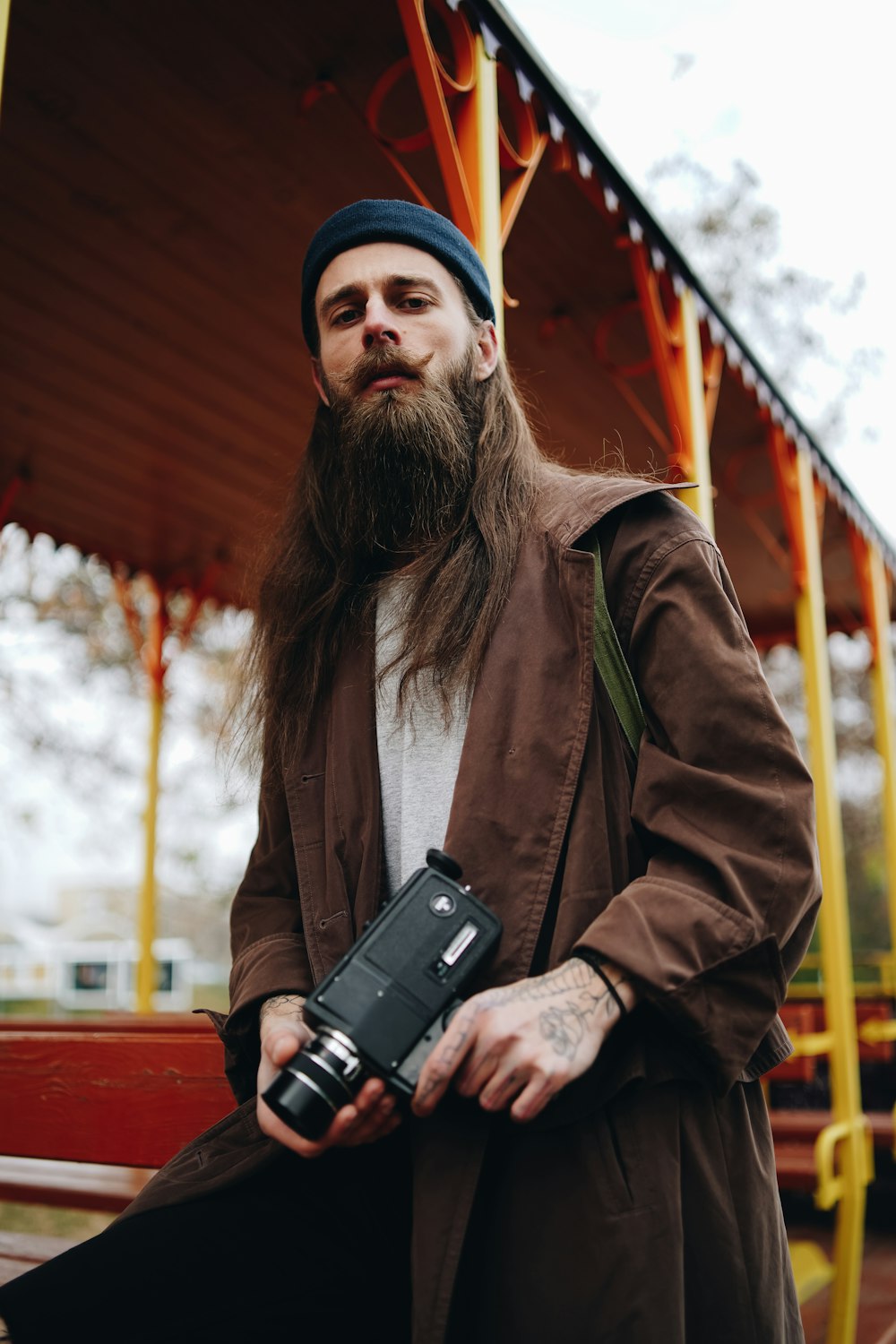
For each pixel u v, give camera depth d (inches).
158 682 224.1
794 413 167.6
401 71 95.1
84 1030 111.7
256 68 99.8
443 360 54.2
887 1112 197.2
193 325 140.9
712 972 38.7
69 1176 124.8
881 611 217.6
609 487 48.3
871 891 583.5
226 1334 41.6
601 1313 37.3
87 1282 41.6
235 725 62.7
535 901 41.8
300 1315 42.9
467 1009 38.0
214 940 954.7
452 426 52.8
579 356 149.0
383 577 53.9
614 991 38.5
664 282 129.2
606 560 46.9
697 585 44.5
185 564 221.6
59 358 146.6
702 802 41.0
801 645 171.9
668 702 43.1
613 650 45.5
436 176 116.0
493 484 51.8
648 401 162.2
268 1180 46.0
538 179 113.3
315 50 97.7
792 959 41.7
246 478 183.2
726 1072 39.0
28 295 133.0
